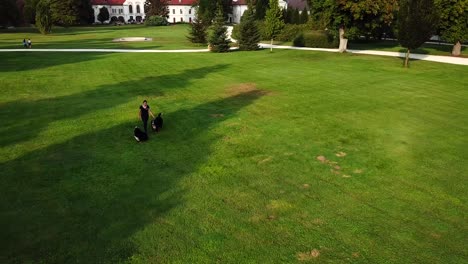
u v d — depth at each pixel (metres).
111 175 10.95
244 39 40.25
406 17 26.36
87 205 9.33
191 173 11.09
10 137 13.91
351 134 14.10
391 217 8.85
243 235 8.17
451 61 30.27
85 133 14.38
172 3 127.00
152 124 14.32
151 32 73.19
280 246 7.81
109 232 8.27
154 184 10.43
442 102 18.33
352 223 8.61
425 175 10.91
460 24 31.34
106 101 18.84
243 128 14.88
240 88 21.62
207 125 15.26
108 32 73.31
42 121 15.72
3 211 9.05
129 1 129.38
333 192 9.98
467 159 11.96
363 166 11.48
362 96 19.48
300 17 62.53
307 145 13.09
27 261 7.34
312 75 25.16
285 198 9.68
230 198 9.70
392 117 16.05
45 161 11.86
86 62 31.05
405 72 25.81
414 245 7.86
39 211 9.05
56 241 7.95
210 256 7.51
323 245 7.85
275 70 27.28
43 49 39.91
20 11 87.12
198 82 23.44
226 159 12.03
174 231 8.30
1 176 10.81
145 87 22.02
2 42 48.03
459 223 8.62
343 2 31.84
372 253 7.61
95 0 124.94
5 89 21.14
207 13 77.44
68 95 20.03
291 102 18.50
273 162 11.80
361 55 34.31
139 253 7.59
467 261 7.38
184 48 42.91
